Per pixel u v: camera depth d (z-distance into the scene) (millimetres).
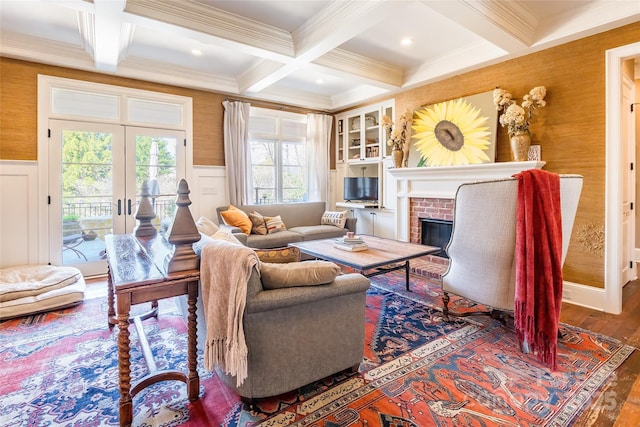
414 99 4824
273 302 1575
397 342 2361
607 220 2998
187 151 4738
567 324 2701
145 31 3398
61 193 3922
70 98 3939
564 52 3246
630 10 2705
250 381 1610
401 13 3105
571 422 1556
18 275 3367
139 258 1936
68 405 1689
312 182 5957
